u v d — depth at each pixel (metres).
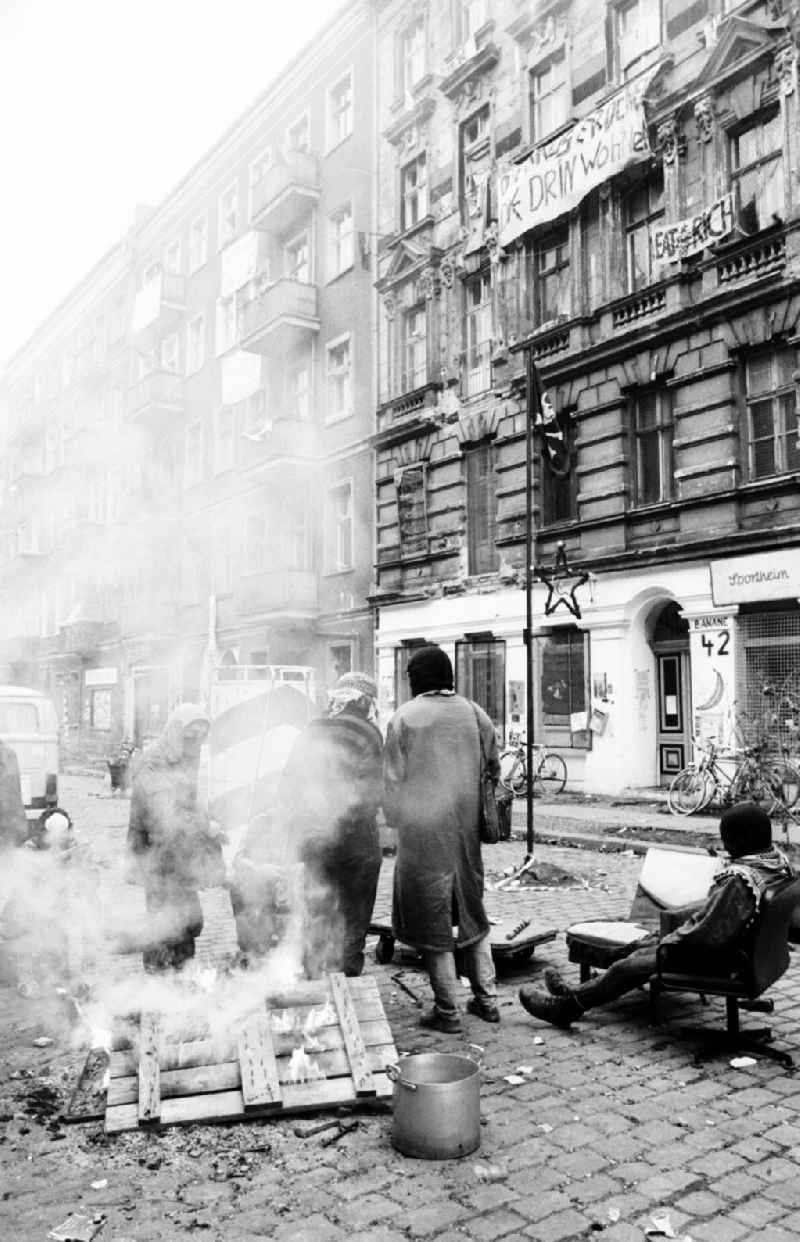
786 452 12.41
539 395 13.13
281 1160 3.07
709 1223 2.68
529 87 16.62
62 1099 3.59
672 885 5.12
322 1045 3.65
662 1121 3.38
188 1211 2.76
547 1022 4.50
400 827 4.40
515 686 16.36
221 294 20.73
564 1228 2.66
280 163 21.59
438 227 18.75
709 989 4.02
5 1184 2.93
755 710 12.41
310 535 19.91
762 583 12.12
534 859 8.39
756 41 12.61
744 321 12.74
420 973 5.38
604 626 14.60
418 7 19.69
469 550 17.88
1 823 5.50
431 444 18.61
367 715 4.81
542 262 16.50
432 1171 3.00
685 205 13.72
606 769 14.46
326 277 21.55
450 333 18.38
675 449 13.70
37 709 10.50
